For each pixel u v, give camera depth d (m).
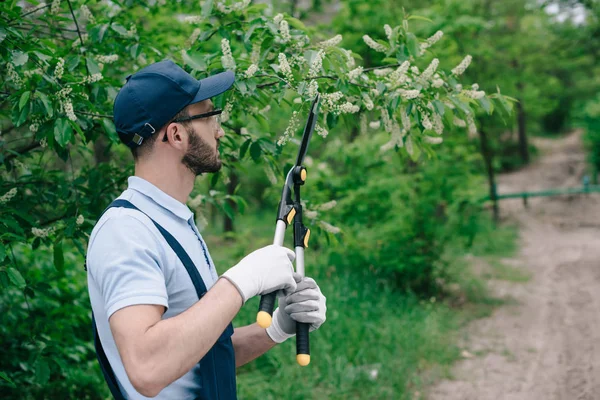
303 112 1.99
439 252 6.99
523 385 4.62
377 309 5.96
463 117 2.21
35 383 3.29
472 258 9.54
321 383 4.47
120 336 0.97
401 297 6.42
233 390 1.26
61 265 2.33
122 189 2.88
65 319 3.77
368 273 6.84
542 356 5.25
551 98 25.11
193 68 2.03
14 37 2.08
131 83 1.20
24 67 2.24
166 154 1.21
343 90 2.02
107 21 2.59
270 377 4.57
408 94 2.01
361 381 4.47
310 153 9.31
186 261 1.16
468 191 6.87
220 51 2.22
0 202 2.28
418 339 5.36
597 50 11.41
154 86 1.18
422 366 4.96
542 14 11.66
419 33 8.13
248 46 2.22
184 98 1.19
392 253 6.71
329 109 1.96
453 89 2.20
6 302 3.29
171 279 1.14
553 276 8.52
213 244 10.74
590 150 22.27
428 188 6.72
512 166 22.81
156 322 1.00
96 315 1.15
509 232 12.06
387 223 6.73
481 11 11.09
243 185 15.71
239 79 1.97
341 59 2.11
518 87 14.53
